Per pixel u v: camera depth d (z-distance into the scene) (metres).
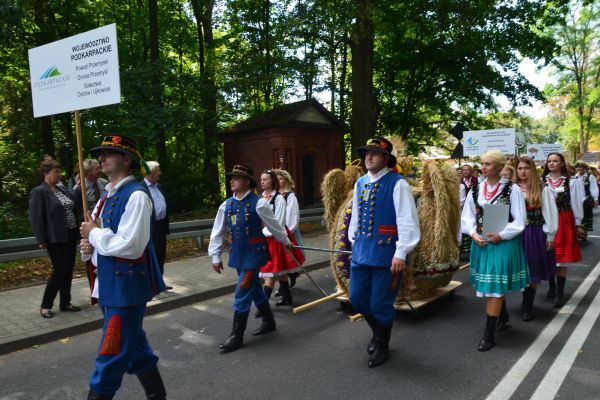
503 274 4.23
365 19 14.38
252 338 4.80
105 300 2.79
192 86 16.50
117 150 2.84
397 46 19.95
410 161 5.81
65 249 5.44
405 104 21.23
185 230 9.71
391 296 3.98
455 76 19.03
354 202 4.20
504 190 4.39
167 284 6.88
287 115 17.39
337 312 5.67
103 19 20.77
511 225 4.25
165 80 16.20
